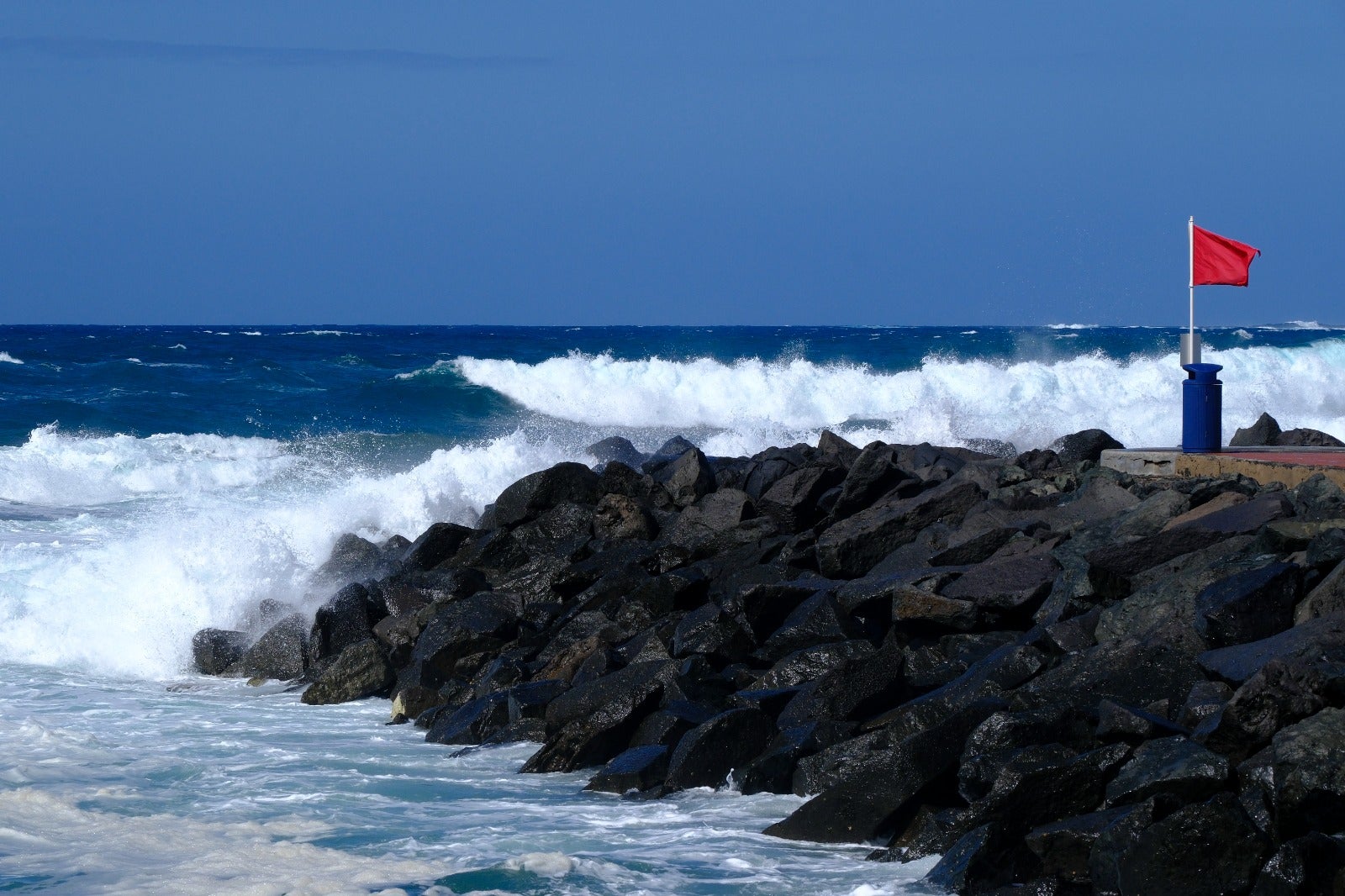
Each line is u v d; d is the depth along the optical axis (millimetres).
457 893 10812
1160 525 17219
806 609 16922
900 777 11938
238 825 12648
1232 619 13305
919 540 19656
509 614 19594
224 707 18562
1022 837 10781
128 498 34688
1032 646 13891
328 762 15320
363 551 23641
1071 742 11945
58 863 11438
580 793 13945
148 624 21641
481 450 32344
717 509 22719
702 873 11258
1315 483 17094
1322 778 9852
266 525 24891
